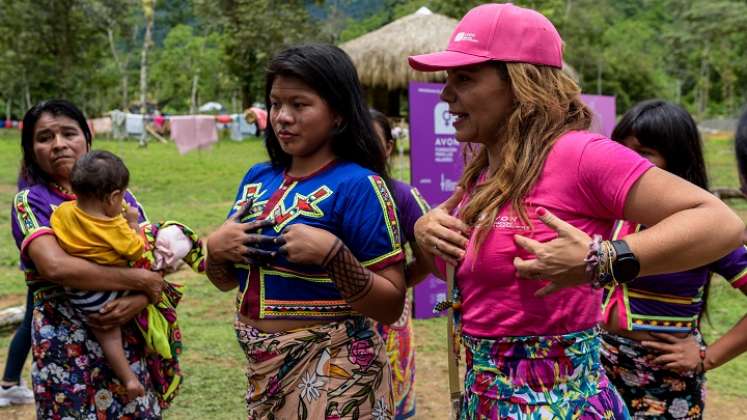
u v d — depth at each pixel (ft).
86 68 120.67
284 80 7.25
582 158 5.82
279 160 7.91
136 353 9.24
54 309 8.89
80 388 8.83
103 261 8.66
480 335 6.29
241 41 116.06
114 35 138.62
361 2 298.35
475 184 6.98
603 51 170.91
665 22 258.37
